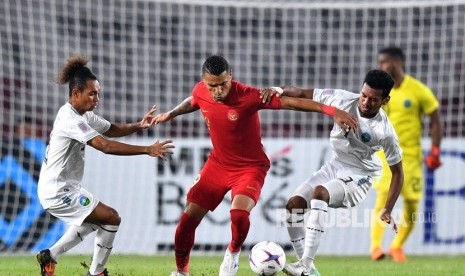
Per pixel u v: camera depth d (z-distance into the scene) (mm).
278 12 54312
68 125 24797
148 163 43094
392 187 26906
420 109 39031
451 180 43469
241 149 25062
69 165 25359
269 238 42594
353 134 26797
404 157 38719
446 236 43469
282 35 54094
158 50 51562
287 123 48375
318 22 53531
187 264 26203
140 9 53281
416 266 34719
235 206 24172
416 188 38844
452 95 52375
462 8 54375
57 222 41562
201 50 53281
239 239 24328
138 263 35469
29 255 40188
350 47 55094
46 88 48469
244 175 25047
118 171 42969
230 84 24516
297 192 27422
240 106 24578
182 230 25547
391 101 38812
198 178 25609
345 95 26750
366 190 27641
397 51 38938
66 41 51062
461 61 54188
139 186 42938
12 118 44562
